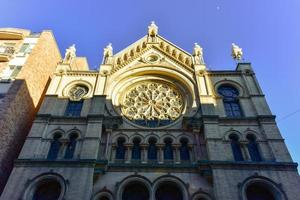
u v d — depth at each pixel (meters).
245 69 36.69
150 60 38.66
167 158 28.53
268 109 31.27
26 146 27.64
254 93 33.47
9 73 36.88
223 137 28.86
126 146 28.98
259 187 24.94
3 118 28.06
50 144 28.64
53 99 33.06
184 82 35.69
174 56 39.19
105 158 27.30
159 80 36.72
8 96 30.59
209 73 36.19
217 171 25.20
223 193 23.73
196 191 24.77
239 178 24.81
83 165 25.70
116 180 25.58
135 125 31.11
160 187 25.64
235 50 39.78
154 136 29.92
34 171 25.44
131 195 25.31
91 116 30.28
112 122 30.34
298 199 23.33
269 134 28.58
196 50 39.12
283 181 24.56
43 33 41.78
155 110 33.53
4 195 23.70
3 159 27.52
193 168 26.33
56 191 25.03
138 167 26.36
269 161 26.31
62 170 25.45
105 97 32.94
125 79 36.50
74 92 34.75
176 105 34.19
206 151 27.94
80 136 29.14
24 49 41.00
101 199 24.75
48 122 30.27
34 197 24.50
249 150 28.23
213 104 32.09
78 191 23.88
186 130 30.47
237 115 31.80
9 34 42.38
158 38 41.66
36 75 36.25
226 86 35.34
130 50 39.69
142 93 35.56
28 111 33.78
